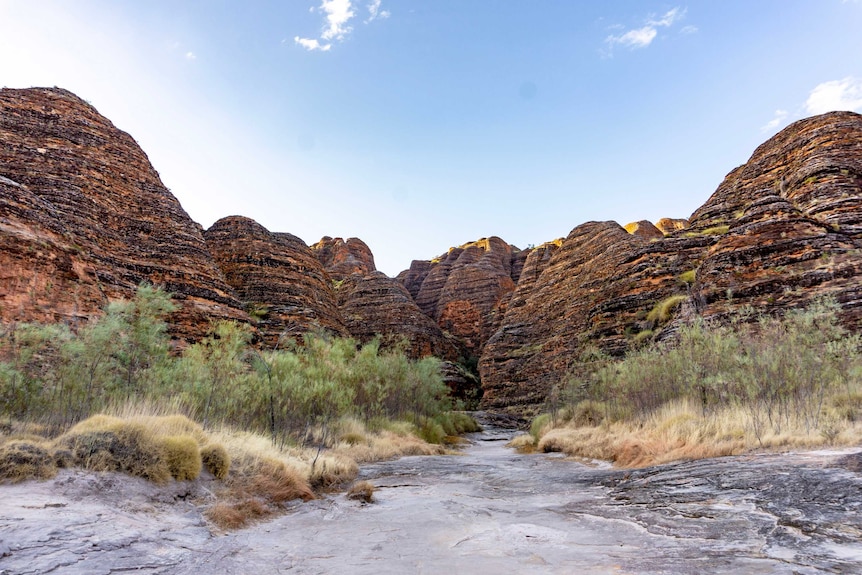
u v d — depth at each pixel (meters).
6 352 14.48
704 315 28.89
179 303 38.91
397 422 29.12
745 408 15.02
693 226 46.72
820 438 11.06
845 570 4.21
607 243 59.81
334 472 13.62
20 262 22.84
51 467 7.84
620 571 4.85
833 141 34.91
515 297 81.75
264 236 61.78
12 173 35.81
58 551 5.32
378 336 32.47
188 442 9.46
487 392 67.62
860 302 22.84
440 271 123.81
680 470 10.80
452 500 10.20
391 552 6.18
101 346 14.54
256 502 9.20
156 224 43.56
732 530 6.01
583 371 39.34
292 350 23.03
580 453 20.36
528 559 5.55
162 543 6.27
